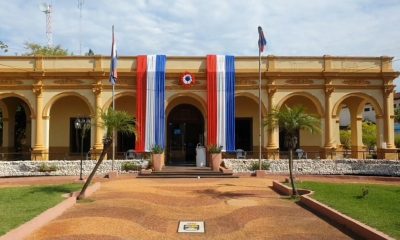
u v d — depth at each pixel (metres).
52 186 18.83
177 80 28.91
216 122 28.36
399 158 29.30
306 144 31.73
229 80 28.69
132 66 28.92
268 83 28.89
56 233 10.39
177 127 31.52
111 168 25.92
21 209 12.69
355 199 15.06
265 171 25.47
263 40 25.62
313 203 14.04
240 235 10.56
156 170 25.02
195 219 12.40
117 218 12.20
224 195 16.95
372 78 29.30
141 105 28.41
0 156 31.39
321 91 29.19
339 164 26.77
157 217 12.62
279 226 11.47
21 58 28.69
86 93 28.69
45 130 28.48
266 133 29.05
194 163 30.12
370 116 64.81
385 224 10.64
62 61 28.88
